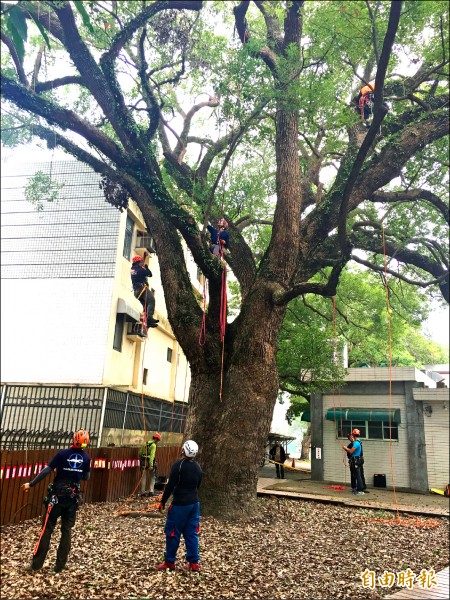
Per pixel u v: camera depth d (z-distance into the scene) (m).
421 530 8.90
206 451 8.45
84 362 13.12
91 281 13.73
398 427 17.16
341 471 17.45
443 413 16.59
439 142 11.70
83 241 14.15
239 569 5.66
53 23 8.81
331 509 10.65
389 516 10.20
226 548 6.49
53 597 4.56
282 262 9.32
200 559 5.92
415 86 10.03
